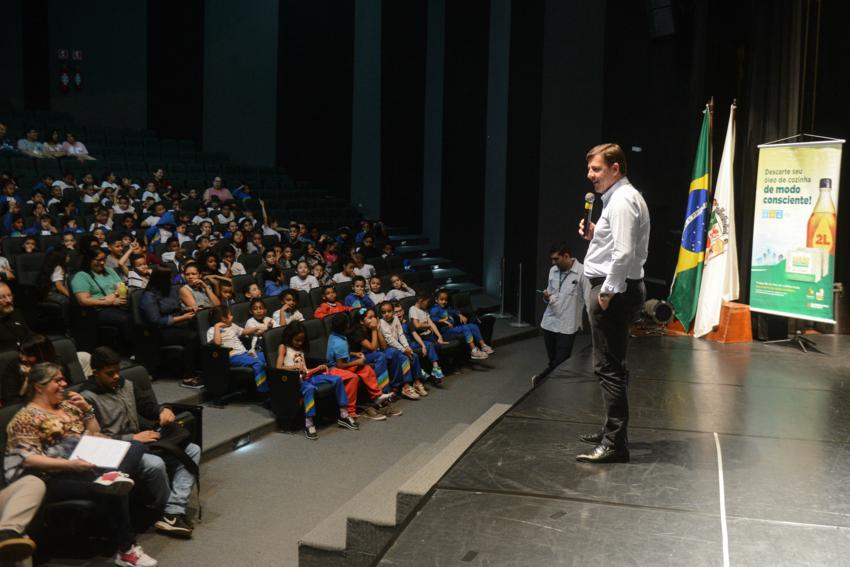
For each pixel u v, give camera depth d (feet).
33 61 57.62
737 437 14.53
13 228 33.32
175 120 60.64
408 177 54.60
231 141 60.85
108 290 28.22
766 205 25.72
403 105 54.29
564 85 43.14
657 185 40.63
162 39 60.18
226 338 26.40
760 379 19.67
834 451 13.73
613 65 41.73
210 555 17.08
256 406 26.68
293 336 25.59
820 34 27.94
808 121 28.19
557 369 20.10
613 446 12.81
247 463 22.72
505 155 48.14
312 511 19.52
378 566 9.30
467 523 10.46
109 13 59.16
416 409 29.12
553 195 43.80
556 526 10.38
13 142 47.39
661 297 38.73
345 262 37.19
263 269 35.99
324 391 25.68
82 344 27.61
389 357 29.86
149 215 40.27
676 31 38.19
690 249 27.61
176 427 18.76
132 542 16.14
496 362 36.86
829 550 9.78
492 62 48.44
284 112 59.72
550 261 44.09
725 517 10.73
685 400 17.42
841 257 27.99
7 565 13.60
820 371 20.72
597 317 12.37
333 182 57.98
